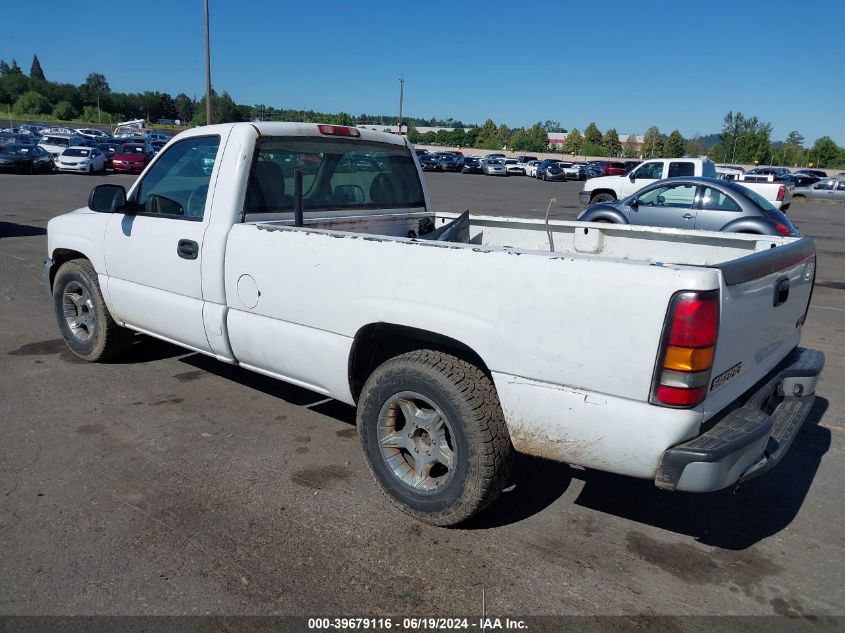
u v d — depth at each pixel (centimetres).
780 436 313
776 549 325
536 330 283
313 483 371
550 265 279
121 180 2959
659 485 267
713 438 266
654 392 260
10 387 498
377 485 350
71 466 381
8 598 271
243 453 404
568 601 281
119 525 324
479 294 298
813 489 386
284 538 318
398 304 325
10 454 393
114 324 525
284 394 500
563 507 358
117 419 446
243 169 413
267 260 380
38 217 1578
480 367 329
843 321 801
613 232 462
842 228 2038
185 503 346
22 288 833
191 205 439
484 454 302
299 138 446
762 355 323
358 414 348
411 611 272
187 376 532
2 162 3041
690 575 302
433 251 312
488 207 2325
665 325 254
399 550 312
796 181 3912
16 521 325
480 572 298
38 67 17588
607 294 265
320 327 362
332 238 350
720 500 371
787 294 332
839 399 533
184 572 291
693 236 427
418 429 332
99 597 273
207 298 420
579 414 277
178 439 420
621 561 311
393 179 529
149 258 456
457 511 315
